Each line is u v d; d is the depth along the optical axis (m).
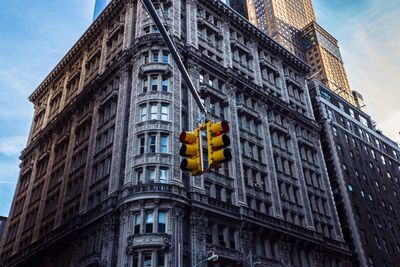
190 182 40.31
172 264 33.91
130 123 43.25
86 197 46.75
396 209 76.94
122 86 49.16
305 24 194.50
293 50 173.12
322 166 63.94
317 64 171.38
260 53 65.88
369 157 79.94
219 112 49.91
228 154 12.29
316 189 59.53
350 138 77.69
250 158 50.16
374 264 60.94
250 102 56.41
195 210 38.56
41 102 78.75
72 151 56.41
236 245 41.41
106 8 61.84
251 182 48.12
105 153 47.34
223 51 56.62
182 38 51.34
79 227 44.47
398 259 67.06
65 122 63.22
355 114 85.75
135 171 39.44
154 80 45.22
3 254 62.06
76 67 68.50
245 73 58.84
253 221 43.78
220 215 40.91
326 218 57.91
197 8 57.19
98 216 41.44
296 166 57.75
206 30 56.44
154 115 42.72
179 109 43.78
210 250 35.72
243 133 51.59
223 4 60.66
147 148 40.34
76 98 60.78
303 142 62.44
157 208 36.53
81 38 67.38
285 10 185.50
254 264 41.47
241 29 63.56
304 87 72.31
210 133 12.87
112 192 41.12
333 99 81.12
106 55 58.34
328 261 53.59
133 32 53.34
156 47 47.34
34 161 68.69
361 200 68.19
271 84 63.47
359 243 60.72
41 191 61.12
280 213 49.22
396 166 88.44
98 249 40.09
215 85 51.75
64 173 55.41
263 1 186.38
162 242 34.44
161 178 38.81
